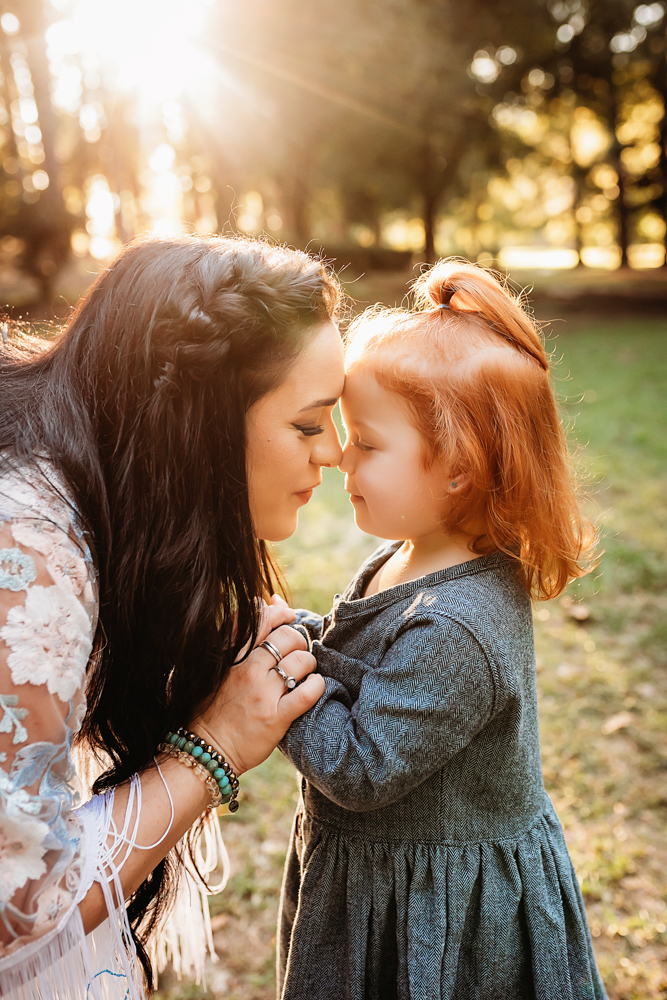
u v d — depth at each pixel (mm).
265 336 1072
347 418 1289
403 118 15062
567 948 1329
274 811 2645
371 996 1271
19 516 961
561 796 2689
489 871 1240
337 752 1136
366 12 13758
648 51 19734
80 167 23234
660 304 17406
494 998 1251
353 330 1362
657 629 3646
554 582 1328
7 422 1058
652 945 2139
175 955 1473
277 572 1555
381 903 1240
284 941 1483
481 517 1250
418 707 1109
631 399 8117
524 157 21719
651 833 2529
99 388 1087
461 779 1217
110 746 1237
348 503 5441
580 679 3301
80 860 1011
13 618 923
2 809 912
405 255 24375
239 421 1093
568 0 17766
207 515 1096
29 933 949
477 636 1132
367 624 1272
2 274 18391
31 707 935
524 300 1492
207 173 20094
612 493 5352
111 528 1066
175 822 1142
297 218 19312
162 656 1127
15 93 21656
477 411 1187
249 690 1190
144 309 1071
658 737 2941
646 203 28422
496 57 17703
